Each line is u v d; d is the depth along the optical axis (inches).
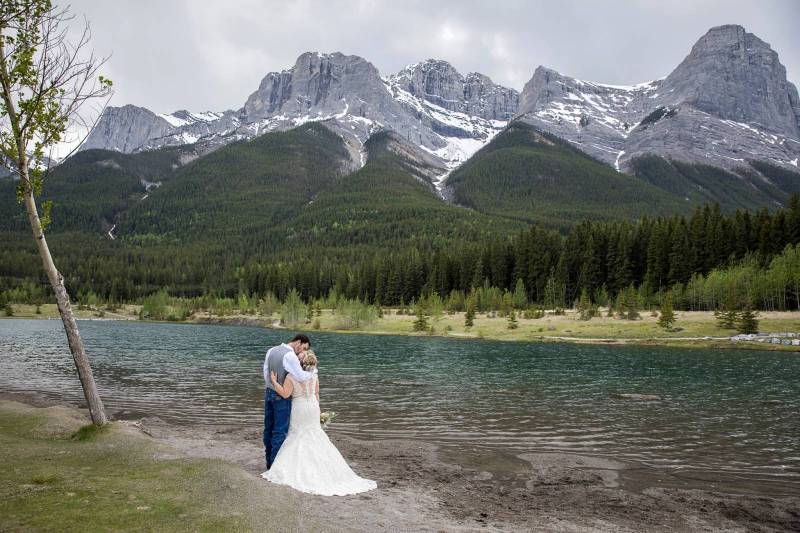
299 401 494.6
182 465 495.2
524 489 552.1
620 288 5211.6
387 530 386.6
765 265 4539.9
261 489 433.7
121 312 7273.6
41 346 2475.4
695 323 3676.2
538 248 5876.0
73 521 339.3
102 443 612.4
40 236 647.1
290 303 5310.0
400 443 768.9
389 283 6451.8
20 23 620.1
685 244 5036.9
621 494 543.5
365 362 2034.9
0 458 525.3
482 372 1720.0
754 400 1202.6
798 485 596.1
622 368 1886.1
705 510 499.5
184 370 1651.1
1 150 615.8
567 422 936.3
